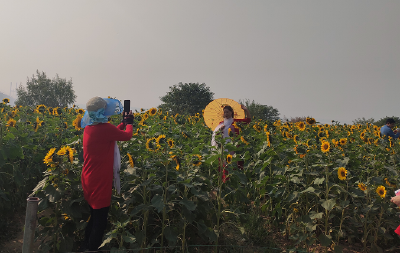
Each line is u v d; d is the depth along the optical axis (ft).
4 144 16.42
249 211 17.65
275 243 14.89
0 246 13.80
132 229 13.38
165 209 12.16
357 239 15.52
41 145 21.54
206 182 13.70
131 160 12.59
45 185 12.20
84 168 12.12
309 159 15.89
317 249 14.46
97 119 12.06
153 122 26.37
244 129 23.17
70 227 12.59
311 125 24.61
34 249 13.34
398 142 24.93
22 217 17.20
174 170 13.55
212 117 23.88
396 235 14.96
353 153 19.61
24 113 29.96
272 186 16.08
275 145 16.94
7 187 16.66
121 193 13.75
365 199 15.31
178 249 12.85
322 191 13.66
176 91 138.10
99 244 12.01
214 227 13.50
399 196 10.02
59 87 193.16
